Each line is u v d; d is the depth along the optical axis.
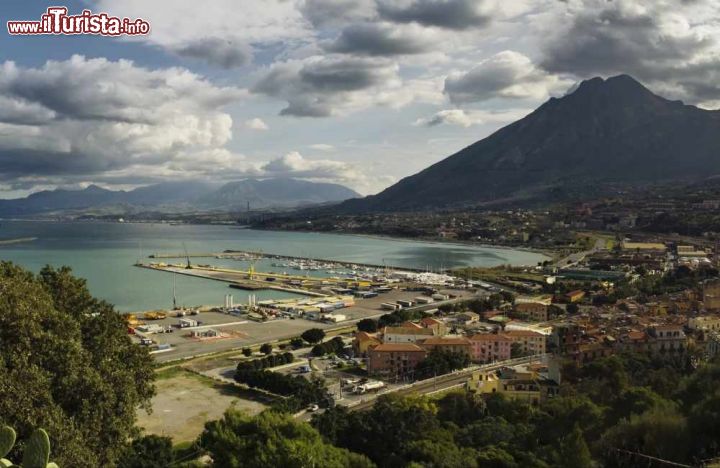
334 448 81.44
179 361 199.25
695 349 164.00
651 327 179.25
